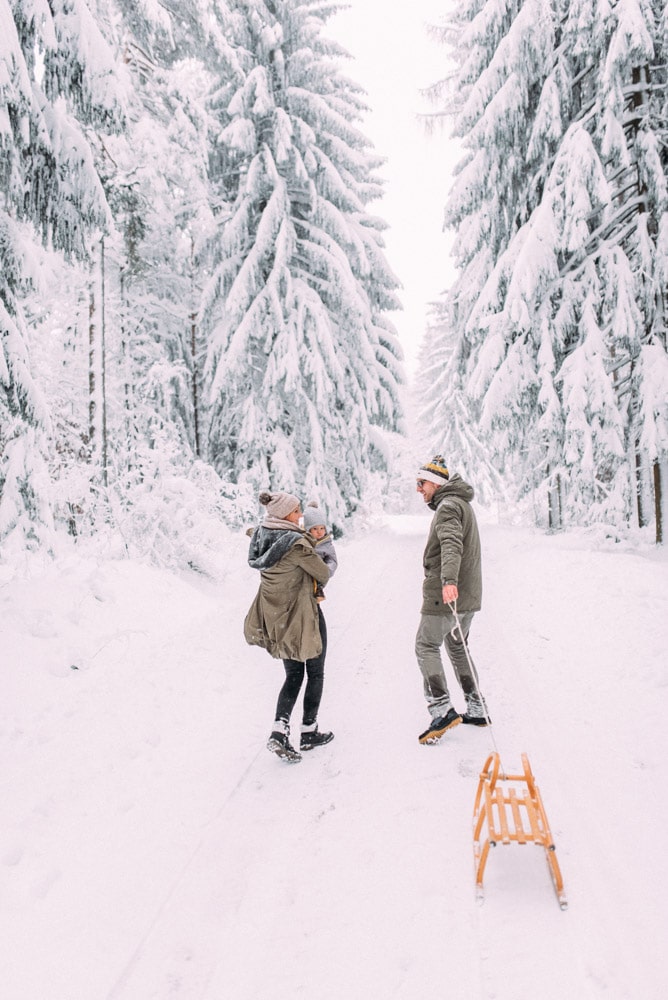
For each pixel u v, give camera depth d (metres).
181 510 8.90
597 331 10.77
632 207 10.84
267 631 3.88
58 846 2.93
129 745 3.97
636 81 10.70
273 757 3.89
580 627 6.08
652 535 12.15
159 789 3.47
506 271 12.00
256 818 3.20
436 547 4.03
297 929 2.41
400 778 3.52
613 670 4.83
